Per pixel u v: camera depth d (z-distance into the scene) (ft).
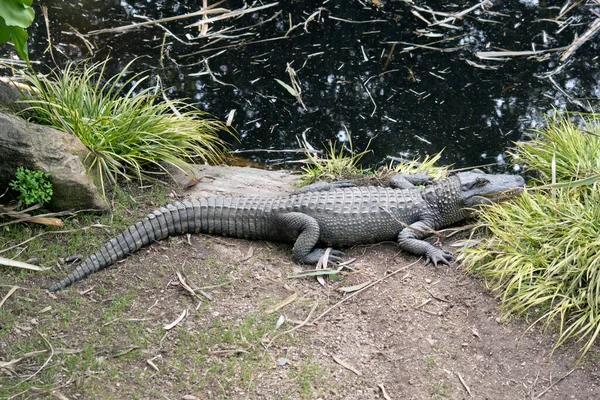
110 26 32.07
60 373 14.64
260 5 34.71
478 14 34.22
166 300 17.08
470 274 18.26
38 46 29.71
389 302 17.39
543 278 17.38
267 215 19.33
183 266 18.31
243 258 18.86
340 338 16.26
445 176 23.16
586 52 31.07
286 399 14.52
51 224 18.84
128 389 14.48
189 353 15.55
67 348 15.30
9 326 15.67
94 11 33.14
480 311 17.13
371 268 18.66
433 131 26.86
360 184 22.18
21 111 20.53
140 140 22.11
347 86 29.22
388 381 15.19
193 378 14.87
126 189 21.20
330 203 19.26
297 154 25.80
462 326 16.74
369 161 25.32
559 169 20.76
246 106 27.99
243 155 25.71
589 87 28.94
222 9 32.86
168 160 21.90
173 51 30.73
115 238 18.34
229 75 29.55
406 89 29.07
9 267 17.53
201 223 19.43
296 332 16.34
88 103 22.44
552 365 15.75
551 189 19.57
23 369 14.60
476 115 27.58
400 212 19.62
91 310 16.52
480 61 30.71
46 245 18.47
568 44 31.73
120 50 30.37
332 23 33.40
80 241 18.71
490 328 16.67
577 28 32.83
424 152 25.80
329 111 27.86
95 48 30.19
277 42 31.83
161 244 19.08
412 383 15.15
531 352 16.06
